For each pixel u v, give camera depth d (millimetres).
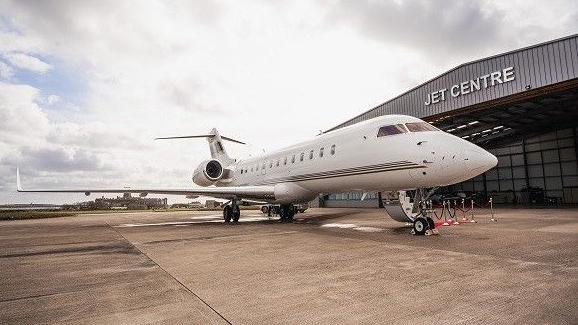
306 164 13070
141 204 78312
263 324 2938
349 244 7371
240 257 6164
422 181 9062
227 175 21188
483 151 8430
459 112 19875
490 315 2967
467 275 4355
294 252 6531
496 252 5914
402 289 3834
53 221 21781
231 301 3594
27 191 14828
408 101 23281
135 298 3799
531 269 4586
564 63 16172
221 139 23703
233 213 15828
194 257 6332
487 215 15492
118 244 8656
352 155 10867
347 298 3578
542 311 3020
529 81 17234
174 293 3955
